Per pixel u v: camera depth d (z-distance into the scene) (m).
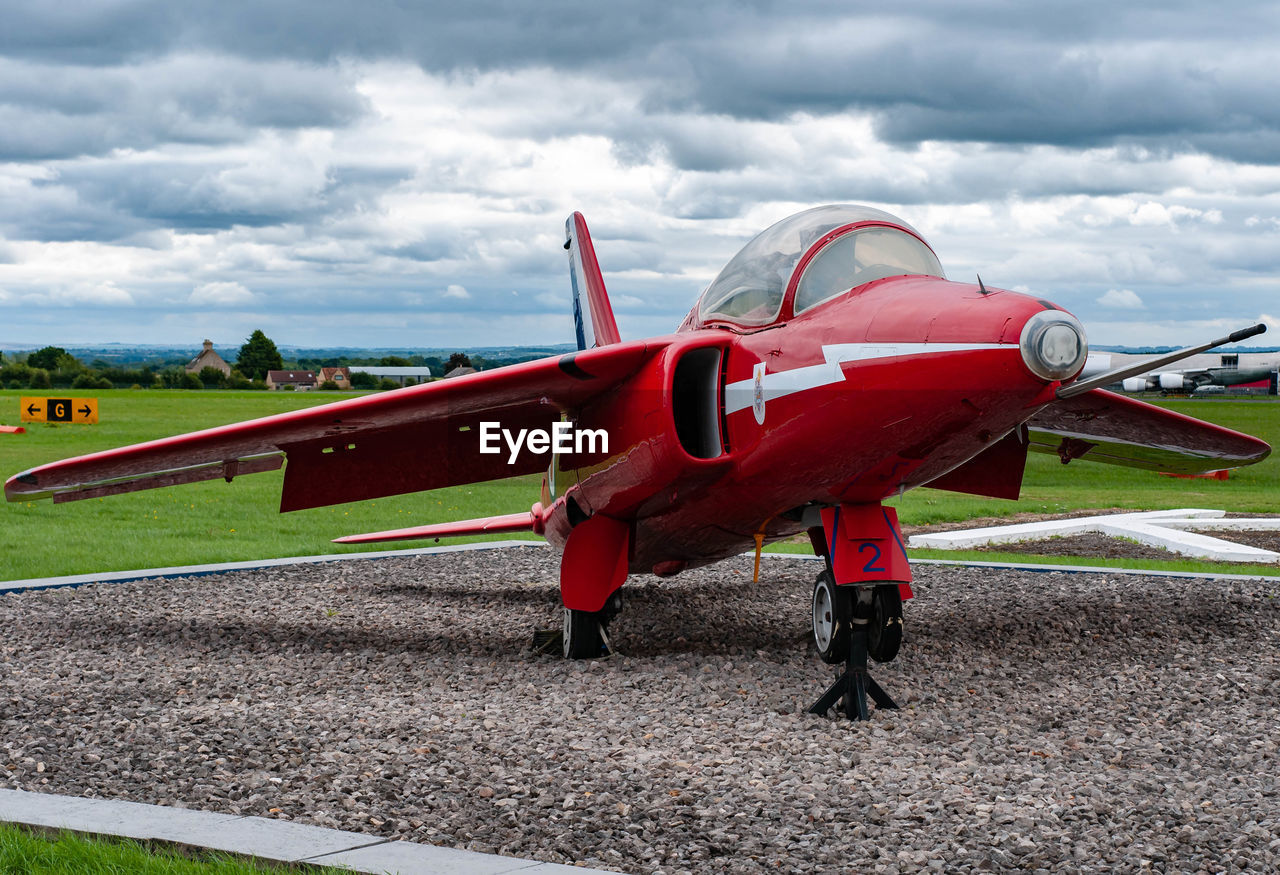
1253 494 27.47
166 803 4.71
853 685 6.53
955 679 7.53
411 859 3.72
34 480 9.12
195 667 7.78
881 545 6.99
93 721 6.17
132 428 53.62
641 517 8.45
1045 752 5.73
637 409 7.54
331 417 8.11
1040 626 9.27
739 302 7.45
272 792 4.86
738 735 5.97
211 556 14.54
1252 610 9.80
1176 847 4.24
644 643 9.04
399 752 5.53
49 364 153.62
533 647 8.67
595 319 12.22
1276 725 6.38
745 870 3.97
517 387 7.85
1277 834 4.39
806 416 6.41
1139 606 10.05
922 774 5.21
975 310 5.59
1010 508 22.27
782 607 10.90
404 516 21.64
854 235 6.97
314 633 9.12
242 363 173.12
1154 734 6.20
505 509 23.47
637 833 4.36
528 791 4.87
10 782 5.04
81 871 3.59
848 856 4.11
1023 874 3.96
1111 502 24.39
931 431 6.04
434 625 9.67
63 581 11.60
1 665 7.72
